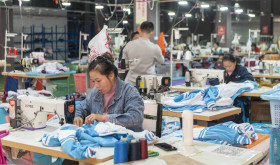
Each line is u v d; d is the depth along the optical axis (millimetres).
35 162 2807
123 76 5820
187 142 2400
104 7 14562
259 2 24766
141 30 5113
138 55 5035
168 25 23234
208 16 24688
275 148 3461
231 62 5512
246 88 4945
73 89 8781
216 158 2119
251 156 2170
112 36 15469
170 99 4090
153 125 2986
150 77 4344
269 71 7672
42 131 2857
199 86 5703
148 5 10750
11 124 2961
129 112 2725
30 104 2887
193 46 16875
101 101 2902
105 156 2146
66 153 2248
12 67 12477
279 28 24547
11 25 12773
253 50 17047
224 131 2818
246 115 5090
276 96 4414
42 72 7332
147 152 2111
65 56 18047
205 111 3828
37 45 18500
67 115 2787
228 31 18281
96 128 2471
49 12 18953
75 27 20859
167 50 14453
